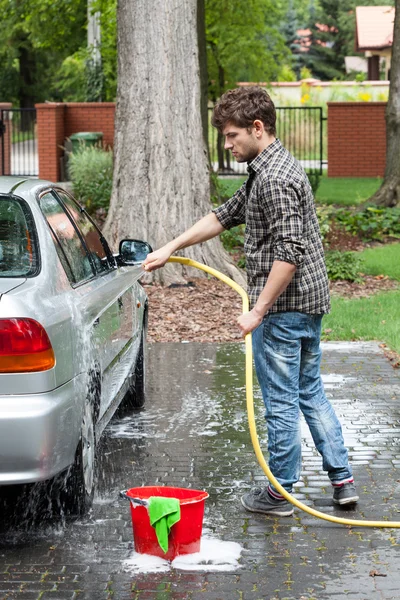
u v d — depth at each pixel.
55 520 5.41
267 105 5.29
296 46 68.06
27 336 4.71
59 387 4.87
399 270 15.19
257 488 5.81
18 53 55.22
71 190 19.81
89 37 30.94
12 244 5.26
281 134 37.66
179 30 13.92
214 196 18.70
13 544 5.09
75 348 5.12
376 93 40.84
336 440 5.64
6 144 28.03
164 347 10.55
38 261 5.21
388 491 5.95
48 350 4.78
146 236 13.95
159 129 13.95
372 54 46.12
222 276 5.53
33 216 5.43
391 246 17.89
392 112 20.84
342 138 30.11
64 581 4.64
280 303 5.36
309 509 5.37
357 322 11.48
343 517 5.50
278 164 5.24
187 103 14.04
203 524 5.39
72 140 25.27
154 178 13.95
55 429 4.79
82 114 27.42
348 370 9.35
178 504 4.82
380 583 4.61
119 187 14.11
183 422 7.56
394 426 7.42
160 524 4.81
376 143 30.02
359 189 26.33
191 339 10.96
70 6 30.81
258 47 30.12
